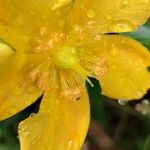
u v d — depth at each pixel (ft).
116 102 0.45
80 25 0.34
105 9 0.33
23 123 0.32
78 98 0.35
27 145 0.32
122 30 0.34
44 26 0.32
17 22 0.30
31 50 0.32
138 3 0.33
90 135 0.46
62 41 0.33
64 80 0.35
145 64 0.34
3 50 0.30
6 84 0.31
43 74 0.34
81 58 0.35
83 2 0.33
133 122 0.48
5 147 0.42
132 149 0.47
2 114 0.31
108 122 0.47
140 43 0.37
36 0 0.30
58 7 0.31
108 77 0.35
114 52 0.35
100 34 0.34
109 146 0.47
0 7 0.29
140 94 0.35
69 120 0.35
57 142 0.34
